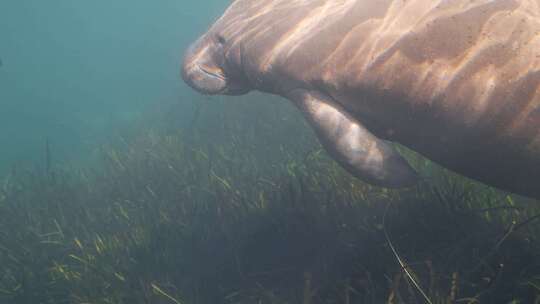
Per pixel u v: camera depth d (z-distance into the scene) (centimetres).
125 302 232
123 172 406
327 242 210
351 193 232
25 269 283
